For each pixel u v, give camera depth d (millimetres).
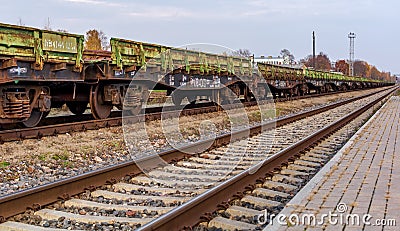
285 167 10000
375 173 8867
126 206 6914
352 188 7645
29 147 11617
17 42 12484
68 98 16250
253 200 7285
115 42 16891
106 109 17266
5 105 12719
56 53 14016
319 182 8094
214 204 6699
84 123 14961
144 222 6234
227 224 6039
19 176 9180
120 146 12719
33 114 14180
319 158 11414
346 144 13062
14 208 6395
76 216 6375
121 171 8734
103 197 7492
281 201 7562
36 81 13555
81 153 11469
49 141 12516
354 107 30953
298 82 40938
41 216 6410
